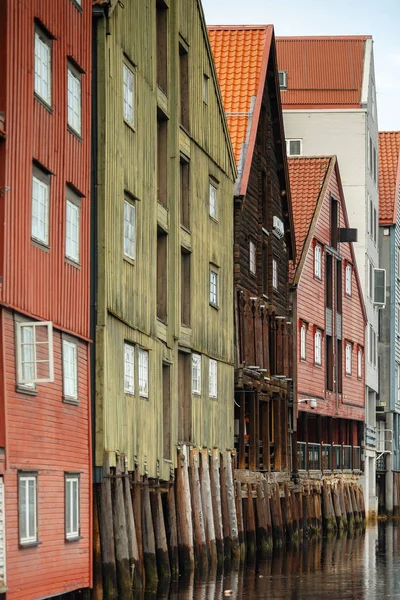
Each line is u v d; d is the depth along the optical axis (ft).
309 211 343.46
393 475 458.91
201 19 240.53
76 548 162.91
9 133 141.69
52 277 155.94
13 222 142.41
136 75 194.29
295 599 190.60
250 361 277.03
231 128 278.67
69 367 162.30
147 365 197.88
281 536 283.38
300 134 417.69
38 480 149.07
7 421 139.33
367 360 414.00
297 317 324.60
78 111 168.45
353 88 422.00
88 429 169.17
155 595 185.26
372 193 429.79
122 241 184.24
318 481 338.75
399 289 480.64
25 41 147.54
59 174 159.43
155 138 205.87
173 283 213.87
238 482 253.24
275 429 301.63
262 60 287.28
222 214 255.09
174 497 210.18
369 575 227.61
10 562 139.23
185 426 223.92
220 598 186.91
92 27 177.47
